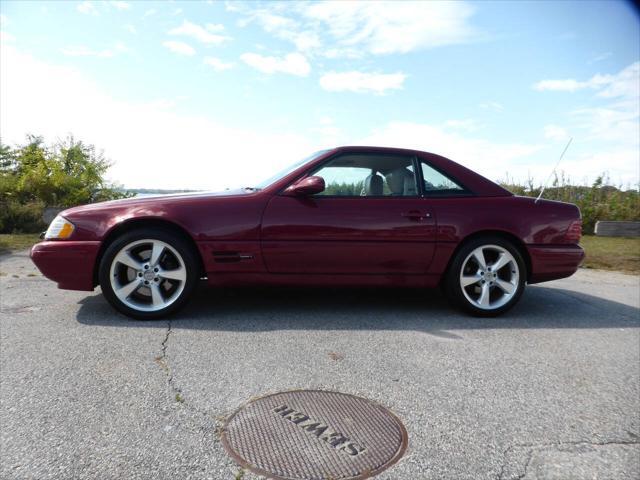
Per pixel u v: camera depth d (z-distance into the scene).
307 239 3.80
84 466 1.80
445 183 4.10
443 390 2.57
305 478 1.77
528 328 3.82
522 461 1.93
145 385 2.50
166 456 1.88
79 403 2.28
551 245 4.08
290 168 4.18
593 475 1.86
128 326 3.50
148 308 3.69
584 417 2.32
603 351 3.31
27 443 1.93
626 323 4.07
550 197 12.23
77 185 10.71
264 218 3.77
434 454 1.96
